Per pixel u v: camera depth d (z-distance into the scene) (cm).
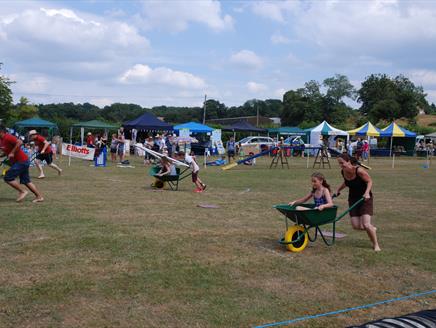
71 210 1025
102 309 482
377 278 613
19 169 1084
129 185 1548
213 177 1956
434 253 743
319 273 627
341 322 468
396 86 8281
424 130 5981
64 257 660
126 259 660
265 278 600
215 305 502
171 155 2953
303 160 3491
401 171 2531
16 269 601
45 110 7519
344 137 4656
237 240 798
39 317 458
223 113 10556
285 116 9119
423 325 369
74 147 2420
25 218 914
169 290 543
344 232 895
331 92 8944
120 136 2700
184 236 812
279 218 1014
